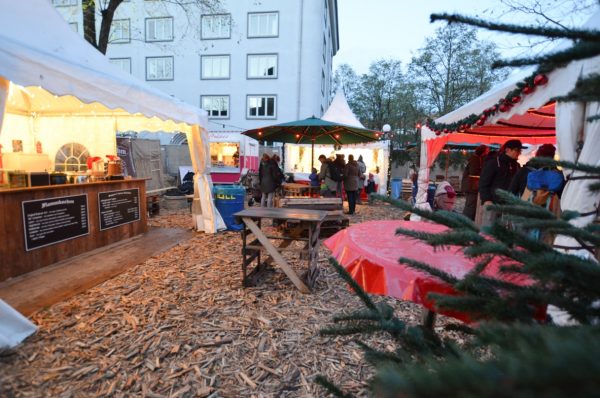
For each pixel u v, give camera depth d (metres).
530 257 0.90
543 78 2.44
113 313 3.16
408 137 23.36
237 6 21.25
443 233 1.00
